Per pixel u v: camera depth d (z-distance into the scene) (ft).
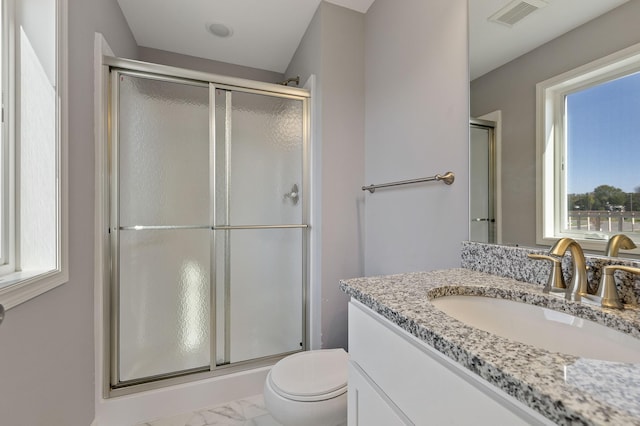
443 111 3.90
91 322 4.24
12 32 2.97
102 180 4.57
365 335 2.41
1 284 2.48
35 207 3.17
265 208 5.86
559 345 2.11
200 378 5.17
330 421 3.24
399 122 4.81
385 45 5.19
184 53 7.36
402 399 1.93
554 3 2.73
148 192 5.05
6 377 2.43
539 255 2.46
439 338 1.57
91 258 4.25
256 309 5.77
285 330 5.98
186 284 5.29
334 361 4.06
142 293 4.99
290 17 6.03
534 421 1.15
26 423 2.71
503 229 3.15
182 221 5.27
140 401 4.65
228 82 5.54
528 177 2.90
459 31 3.64
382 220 5.28
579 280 2.20
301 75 6.76
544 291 2.39
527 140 2.93
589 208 2.40
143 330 4.98
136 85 4.99
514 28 3.05
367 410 2.32
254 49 7.19
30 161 3.14
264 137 5.90
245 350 5.65
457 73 3.67
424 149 4.25
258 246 5.82
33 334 2.83
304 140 6.14
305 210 6.12
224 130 5.58
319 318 5.64
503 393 1.27
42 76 3.22
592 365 1.27
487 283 2.74
